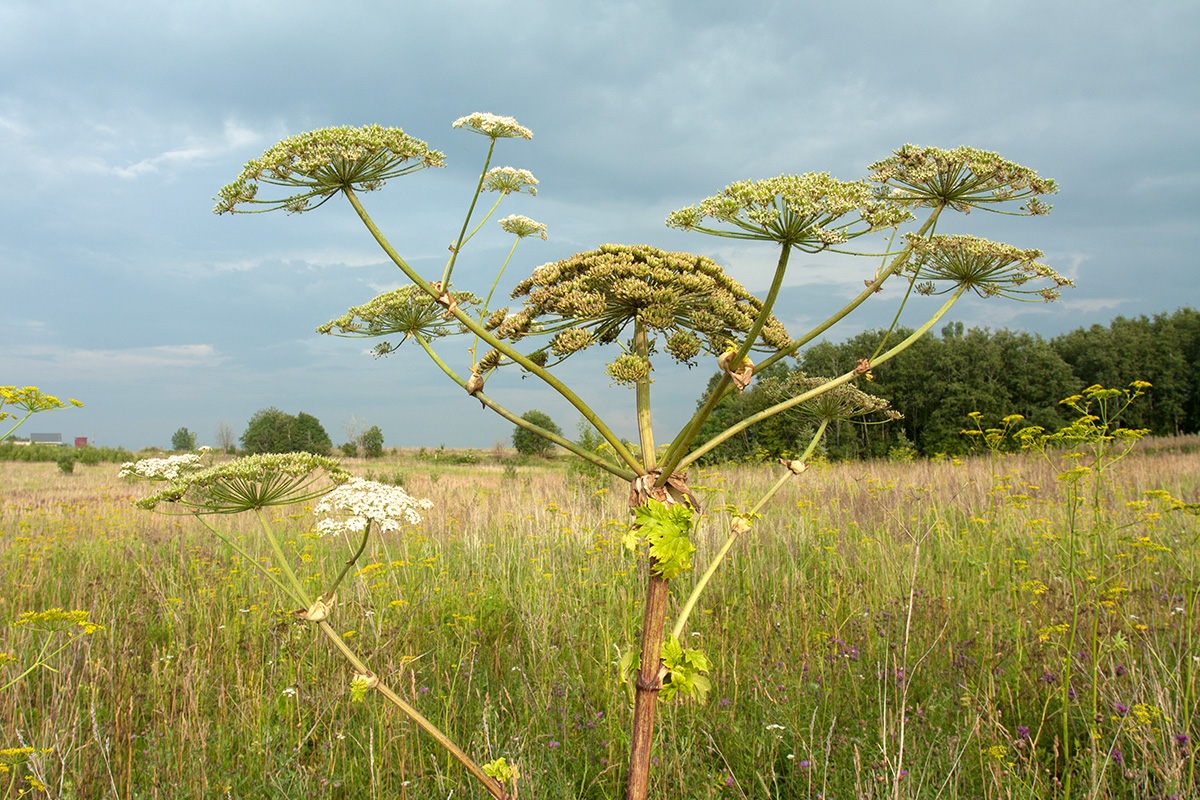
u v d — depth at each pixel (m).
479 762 3.85
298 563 8.24
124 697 4.66
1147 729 3.52
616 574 6.68
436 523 10.66
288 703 4.53
